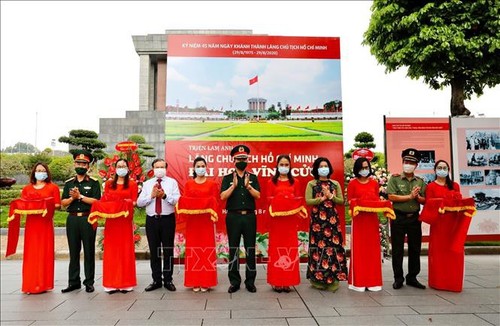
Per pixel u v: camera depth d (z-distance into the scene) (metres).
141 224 10.92
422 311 4.33
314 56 6.64
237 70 6.59
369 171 5.16
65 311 4.38
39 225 5.23
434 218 5.04
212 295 4.96
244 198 5.10
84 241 5.24
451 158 7.37
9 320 4.09
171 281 5.30
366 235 5.14
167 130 6.45
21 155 23.97
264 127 6.54
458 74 8.27
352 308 4.43
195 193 5.04
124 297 4.91
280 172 5.12
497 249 8.09
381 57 8.77
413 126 7.42
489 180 7.37
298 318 4.11
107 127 24.50
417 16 7.66
